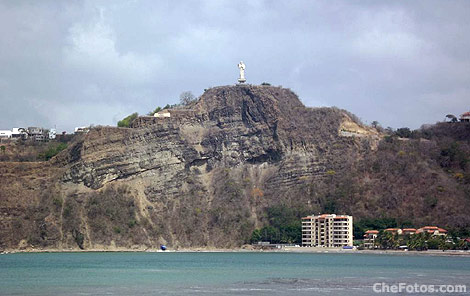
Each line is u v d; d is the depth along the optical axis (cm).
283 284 16350
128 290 14962
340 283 16700
